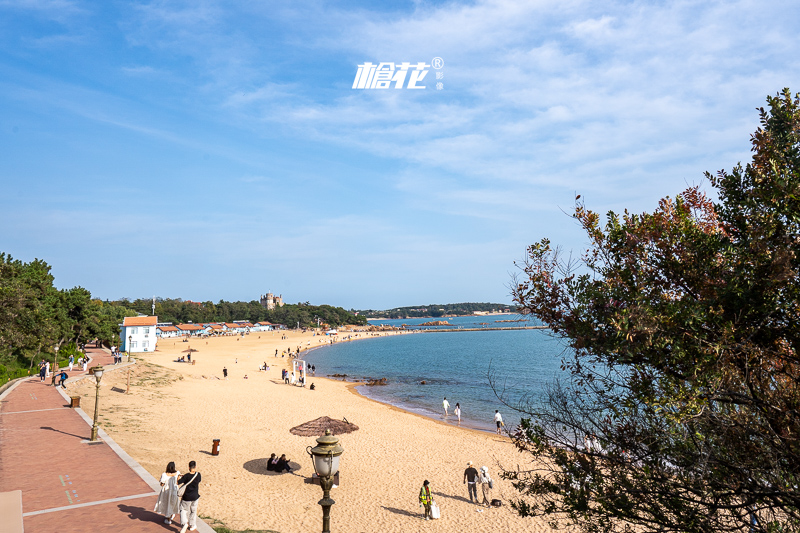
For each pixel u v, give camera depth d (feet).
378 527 55.42
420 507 61.36
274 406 127.03
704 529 16.30
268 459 78.07
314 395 155.33
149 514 41.22
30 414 82.99
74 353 184.55
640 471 18.02
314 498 63.05
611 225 19.97
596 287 18.70
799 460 15.48
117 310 326.24
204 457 75.82
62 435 67.97
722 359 15.90
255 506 57.98
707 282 17.48
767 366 16.83
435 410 142.20
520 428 21.29
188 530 38.60
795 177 16.42
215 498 59.06
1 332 111.45
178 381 156.66
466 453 88.33
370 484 70.33
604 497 17.99
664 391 16.79
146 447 74.59
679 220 19.10
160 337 573.33
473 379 211.61
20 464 54.49
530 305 20.17
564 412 19.81
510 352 366.63
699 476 16.83
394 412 130.41
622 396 18.60
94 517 40.34
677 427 18.01
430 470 77.87
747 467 16.05
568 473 19.54
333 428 86.74
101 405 102.73
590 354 18.58
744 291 16.06
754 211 17.72
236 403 128.36
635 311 16.57
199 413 110.73
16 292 114.52
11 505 42.52
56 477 50.24
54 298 175.32
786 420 15.92
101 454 58.59
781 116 17.80
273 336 624.18
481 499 65.31
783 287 15.98
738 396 16.15
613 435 18.57
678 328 16.48
